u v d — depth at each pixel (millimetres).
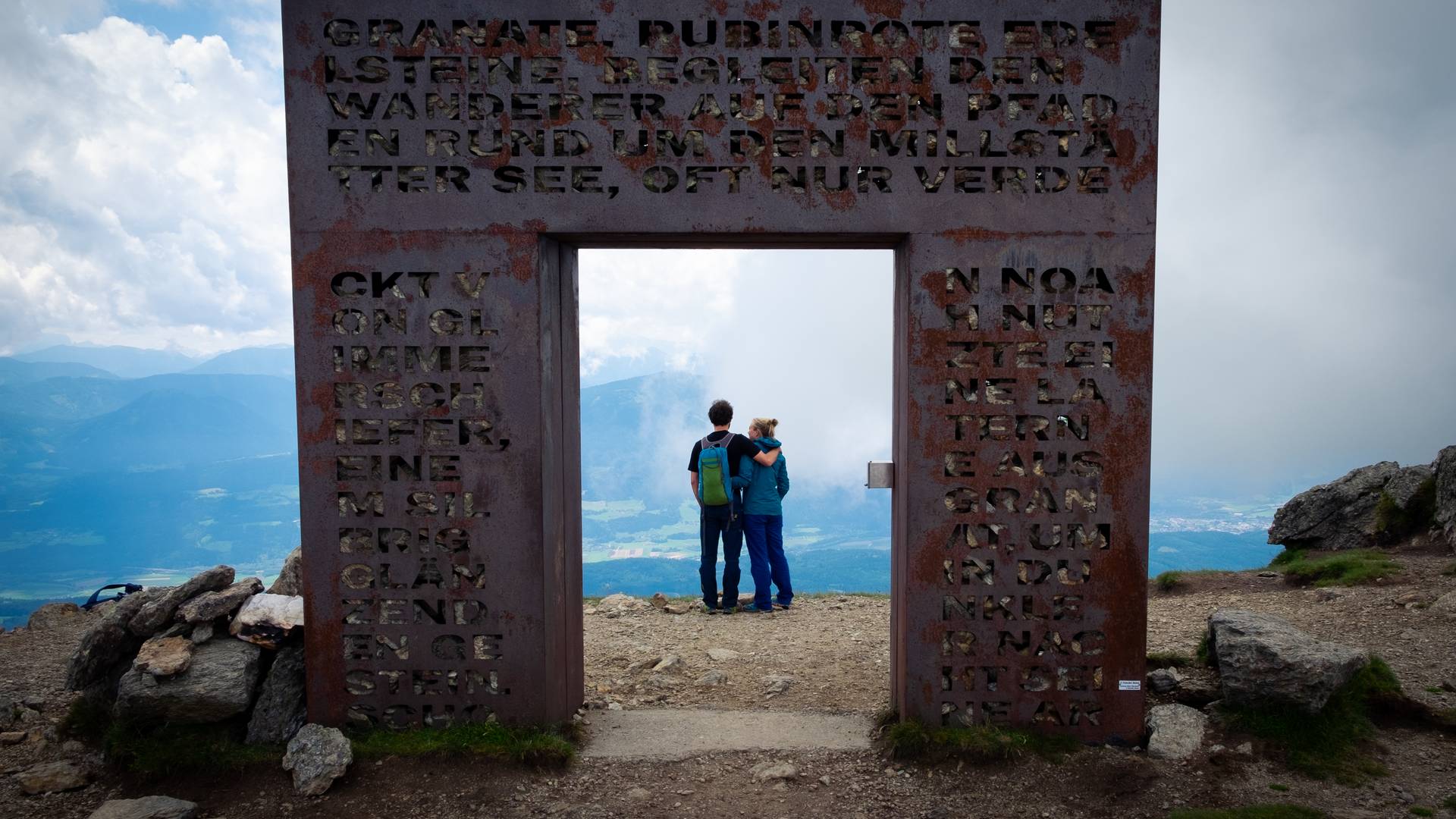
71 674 4027
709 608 7422
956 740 3732
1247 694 3850
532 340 3783
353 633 3875
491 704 3918
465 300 3775
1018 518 3805
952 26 3723
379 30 3717
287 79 3703
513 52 3709
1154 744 3719
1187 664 4531
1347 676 3824
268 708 3842
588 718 4480
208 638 3936
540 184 3752
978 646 3846
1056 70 3729
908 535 3830
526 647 3887
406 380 3801
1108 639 3832
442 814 3416
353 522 3844
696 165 3734
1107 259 3736
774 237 3865
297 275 3770
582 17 3707
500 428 3811
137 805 3291
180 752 3613
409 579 3855
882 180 3764
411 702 3908
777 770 3760
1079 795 3471
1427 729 3826
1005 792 3525
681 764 3875
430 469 3822
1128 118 3707
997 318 3754
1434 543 7496
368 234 3756
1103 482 3789
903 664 3938
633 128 3738
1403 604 5750
